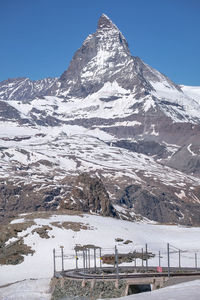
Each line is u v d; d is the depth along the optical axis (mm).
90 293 121062
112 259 176375
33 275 179000
